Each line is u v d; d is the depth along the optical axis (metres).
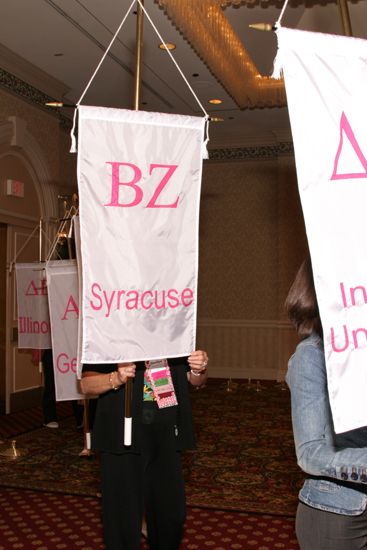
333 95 1.71
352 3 5.94
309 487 1.71
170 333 2.69
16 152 8.18
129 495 2.74
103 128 2.59
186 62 7.89
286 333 11.00
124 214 2.61
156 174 2.65
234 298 11.48
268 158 11.37
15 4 6.42
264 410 8.23
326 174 1.68
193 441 2.89
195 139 2.70
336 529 1.65
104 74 8.37
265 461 5.64
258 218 11.41
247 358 11.38
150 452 2.79
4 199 7.98
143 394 2.80
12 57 7.68
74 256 6.82
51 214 8.91
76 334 4.41
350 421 1.58
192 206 2.71
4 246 8.38
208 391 9.87
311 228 1.65
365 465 1.55
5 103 7.85
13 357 8.28
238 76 8.00
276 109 9.77
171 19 6.04
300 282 1.81
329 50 1.73
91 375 2.85
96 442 2.78
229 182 11.54
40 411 8.31
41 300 6.42
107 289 2.60
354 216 1.68
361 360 1.62
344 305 1.63
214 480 5.06
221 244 11.55
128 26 6.89
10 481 4.98
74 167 10.27
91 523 4.09
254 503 4.48
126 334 2.61
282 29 1.70
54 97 8.89
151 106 9.68
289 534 3.92
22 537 3.85
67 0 6.32
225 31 6.72
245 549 3.68
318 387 1.68
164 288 2.67
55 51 7.60
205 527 4.04
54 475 5.16
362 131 1.72
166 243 2.67
